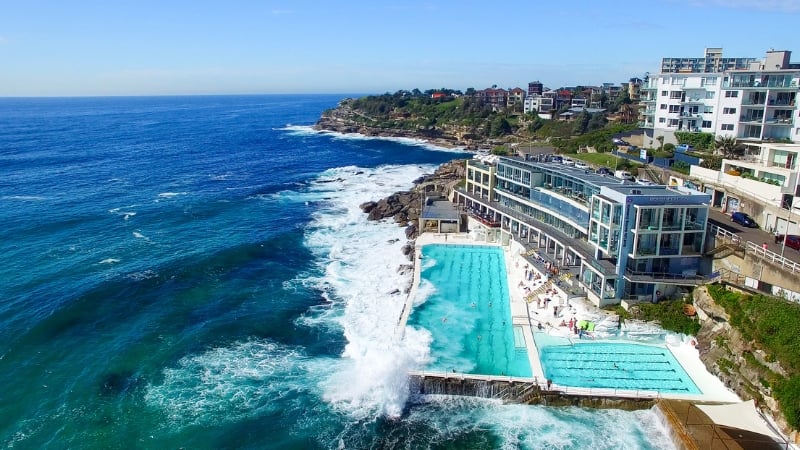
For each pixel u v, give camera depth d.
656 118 108.81
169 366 52.38
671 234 57.22
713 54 174.62
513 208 83.88
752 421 40.44
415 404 46.69
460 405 46.38
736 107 93.81
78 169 154.00
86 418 44.81
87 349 55.00
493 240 84.25
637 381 47.38
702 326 52.88
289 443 42.31
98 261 77.69
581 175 71.62
